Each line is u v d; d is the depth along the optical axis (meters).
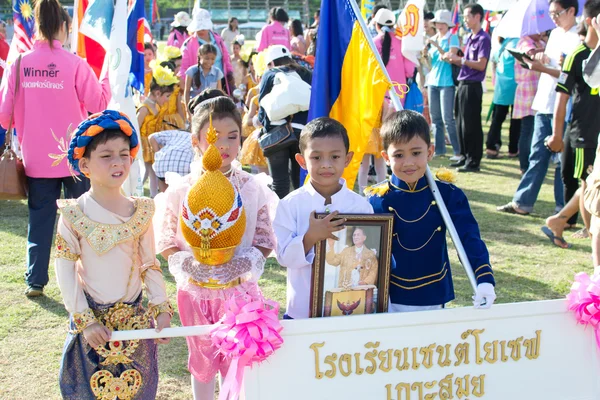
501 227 6.79
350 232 2.83
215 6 47.91
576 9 6.71
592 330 3.04
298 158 3.07
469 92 9.30
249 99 9.41
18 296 4.92
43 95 4.63
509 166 9.95
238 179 3.07
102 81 5.00
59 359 3.96
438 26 10.10
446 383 2.90
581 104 5.57
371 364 2.81
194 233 2.68
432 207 3.04
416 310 3.04
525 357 2.98
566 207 6.02
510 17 8.38
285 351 2.73
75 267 2.71
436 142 10.70
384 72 3.29
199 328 2.67
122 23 4.92
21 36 5.55
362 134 3.38
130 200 2.83
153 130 7.43
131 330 2.65
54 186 4.80
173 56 10.05
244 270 2.81
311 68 6.91
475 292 2.91
